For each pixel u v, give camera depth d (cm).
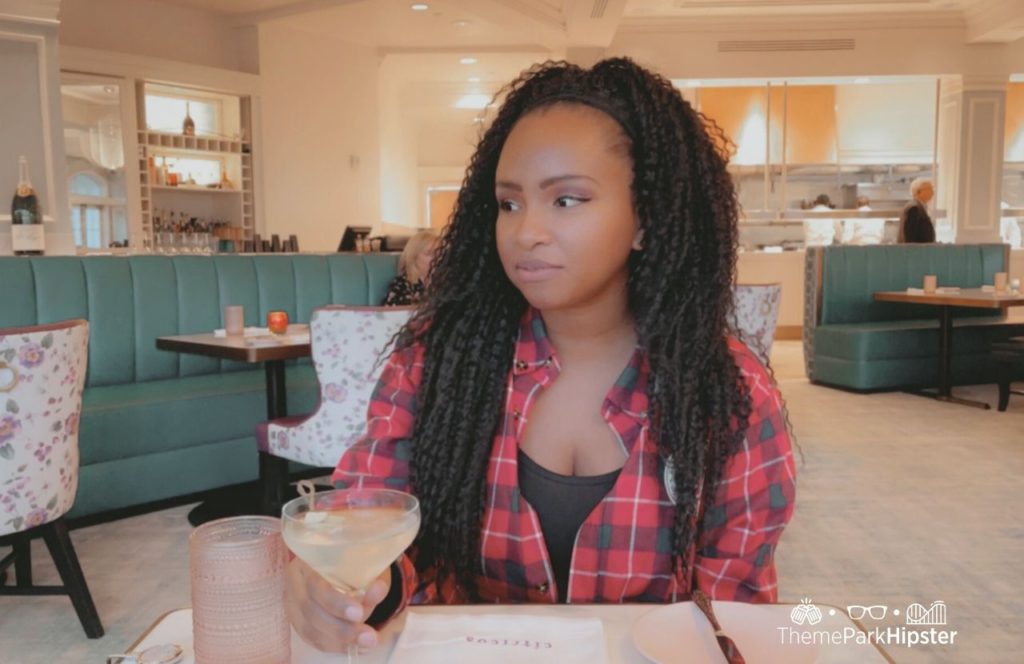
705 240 89
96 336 397
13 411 207
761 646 71
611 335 90
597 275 81
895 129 1021
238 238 791
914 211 806
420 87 1122
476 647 71
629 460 88
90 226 699
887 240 1041
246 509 352
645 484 88
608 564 88
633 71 87
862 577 270
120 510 345
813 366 668
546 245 79
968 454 430
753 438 91
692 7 882
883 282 683
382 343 286
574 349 91
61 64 649
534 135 80
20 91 447
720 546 91
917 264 693
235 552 63
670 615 76
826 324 666
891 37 936
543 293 81
